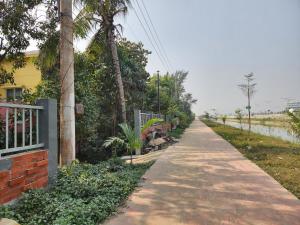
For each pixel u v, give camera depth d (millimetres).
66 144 7797
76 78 11930
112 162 8961
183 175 7395
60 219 3801
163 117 24484
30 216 4109
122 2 14781
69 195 5059
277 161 9336
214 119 80062
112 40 15227
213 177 7113
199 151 12352
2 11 8133
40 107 5328
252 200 5188
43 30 8914
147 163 9352
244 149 12930
